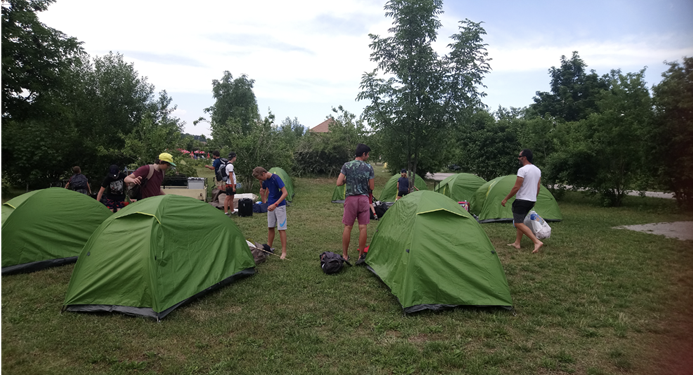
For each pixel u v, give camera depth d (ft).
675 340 12.24
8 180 48.88
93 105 55.06
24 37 45.78
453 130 35.01
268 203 22.00
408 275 14.83
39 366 10.82
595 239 26.13
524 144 55.47
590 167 45.98
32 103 49.75
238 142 54.13
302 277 18.31
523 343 12.11
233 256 18.01
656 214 37.88
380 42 33.09
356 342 12.19
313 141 79.56
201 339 12.41
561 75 98.78
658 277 18.28
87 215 20.94
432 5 31.50
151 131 51.26
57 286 16.89
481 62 33.04
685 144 35.91
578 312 14.51
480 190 36.55
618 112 42.09
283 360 11.19
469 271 14.99
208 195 45.91
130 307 14.02
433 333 12.92
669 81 36.70
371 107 34.63
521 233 24.03
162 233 15.24
